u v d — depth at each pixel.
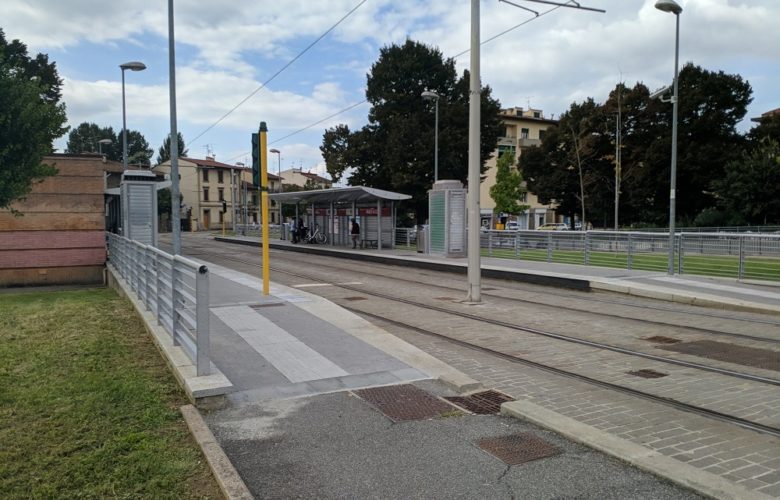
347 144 43.06
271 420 5.25
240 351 7.61
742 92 42.94
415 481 4.04
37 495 3.66
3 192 9.84
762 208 35.69
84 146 106.25
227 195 85.50
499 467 4.26
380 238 28.12
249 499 3.61
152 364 6.93
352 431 4.99
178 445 4.52
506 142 63.12
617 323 10.47
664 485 3.95
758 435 5.00
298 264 23.39
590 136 43.41
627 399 6.08
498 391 6.26
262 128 12.31
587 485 3.96
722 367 7.39
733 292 13.37
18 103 9.62
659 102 42.09
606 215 46.97
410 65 39.38
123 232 19.45
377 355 7.51
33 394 5.67
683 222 40.28
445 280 17.48
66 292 16.42
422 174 38.72
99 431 4.76
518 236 22.81
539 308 12.17
